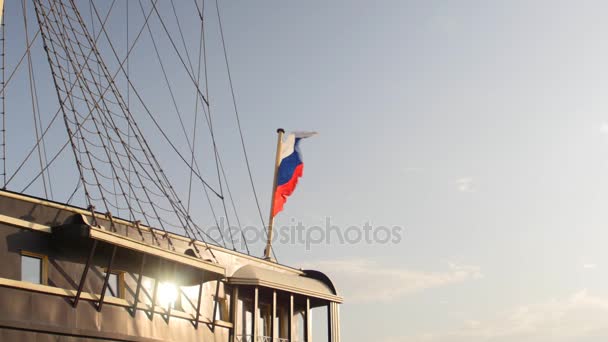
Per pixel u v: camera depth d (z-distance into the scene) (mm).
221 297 38188
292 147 50094
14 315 27406
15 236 28578
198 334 35906
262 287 39531
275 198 48844
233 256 39750
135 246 31312
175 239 36281
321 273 44812
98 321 30641
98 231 29547
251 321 39250
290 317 41000
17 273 28250
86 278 30828
